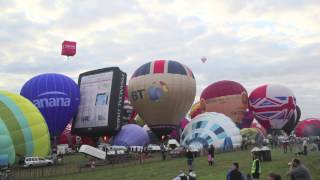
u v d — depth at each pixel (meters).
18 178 32.78
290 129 86.62
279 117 74.81
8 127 40.66
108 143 66.69
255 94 76.69
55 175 33.59
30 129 42.47
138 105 63.75
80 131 61.06
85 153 41.75
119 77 59.56
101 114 59.12
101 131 58.81
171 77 61.59
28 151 42.00
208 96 71.38
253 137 61.47
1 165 38.44
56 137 57.28
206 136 49.12
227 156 42.38
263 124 76.69
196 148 45.94
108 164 41.47
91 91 61.28
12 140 40.44
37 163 40.88
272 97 75.00
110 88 59.31
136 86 63.25
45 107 55.94
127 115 72.06
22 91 57.97
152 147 57.25
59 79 58.41
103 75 60.62
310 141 68.25
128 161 43.53
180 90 61.59
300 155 41.34
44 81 57.41
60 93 56.94
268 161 35.16
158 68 62.34
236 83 71.75
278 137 67.38
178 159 43.44
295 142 67.12
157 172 31.44
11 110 42.19
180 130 71.12
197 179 25.95
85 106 61.22
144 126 77.19
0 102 42.66
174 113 62.41
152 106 61.81
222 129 50.31
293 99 75.44
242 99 70.38
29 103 45.56
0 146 38.66
